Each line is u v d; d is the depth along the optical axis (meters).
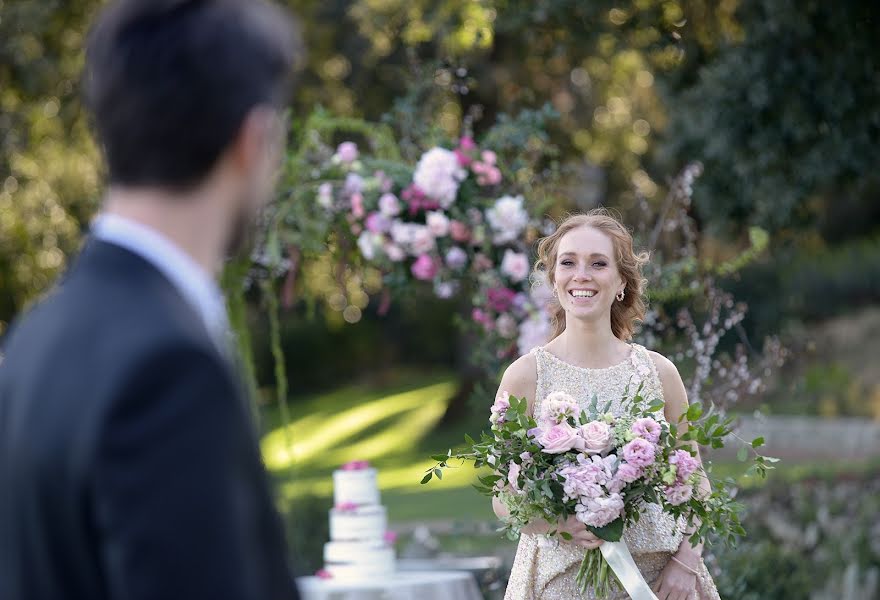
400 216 7.07
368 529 5.75
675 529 3.98
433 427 19.84
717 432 3.76
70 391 1.19
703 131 9.83
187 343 1.21
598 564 3.82
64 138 13.79
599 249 4.17
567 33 10.62
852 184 9.72
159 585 1.12
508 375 4.15
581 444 3.68
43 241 13.67
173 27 1.28
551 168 7.70
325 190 6.79
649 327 6.70
